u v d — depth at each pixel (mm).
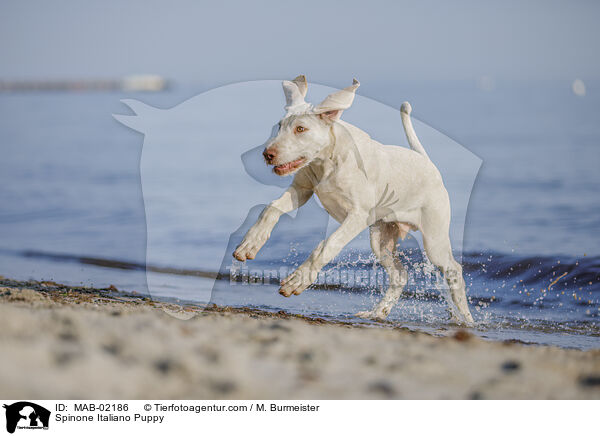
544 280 7320
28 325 3105
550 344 4844
